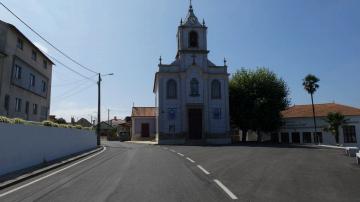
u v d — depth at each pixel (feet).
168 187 33.60
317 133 185.98
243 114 166.91
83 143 92.43
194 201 27.32
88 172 46.16
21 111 115.03
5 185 35.91
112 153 82.94
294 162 56.90
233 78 177.06
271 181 36.76
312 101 181.78
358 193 30.22
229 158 64.44
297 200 27.43
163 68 158.51
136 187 33.83
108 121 381.19
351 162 57.52
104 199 28.50
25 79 117.91
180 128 154.20
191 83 157.17
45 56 136.67
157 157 68.54
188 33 162.61
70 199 28.84
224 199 27.89
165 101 155.63
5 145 44.11
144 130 202.59
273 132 192.34
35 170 47.21
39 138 57.11
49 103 146.92
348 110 185.16
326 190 31.60
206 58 161.07
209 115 156.66
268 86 169.58
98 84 129.49
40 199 29.14
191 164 54.39
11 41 105.81
